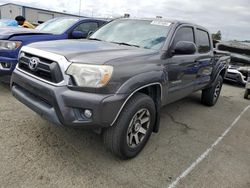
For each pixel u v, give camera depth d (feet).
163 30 12.87
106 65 8.73
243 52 36.40
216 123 16.56
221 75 21.31
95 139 11.75
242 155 12.32
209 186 9.46
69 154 10.31
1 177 8.43
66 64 8.68
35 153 10.06
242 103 23.50
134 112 9.68
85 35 19.88
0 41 15.46
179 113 17.58
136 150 10.57
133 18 14.84
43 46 10.22
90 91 8.54
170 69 12.09
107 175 9.29
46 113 9.07
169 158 11.07
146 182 9.20
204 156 11.68
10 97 15.76
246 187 9.73
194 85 15.90
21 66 10.73
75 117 8.64
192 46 11.69
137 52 10.66
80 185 8.57
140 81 9.61
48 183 8.46
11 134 11.27
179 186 9.22
